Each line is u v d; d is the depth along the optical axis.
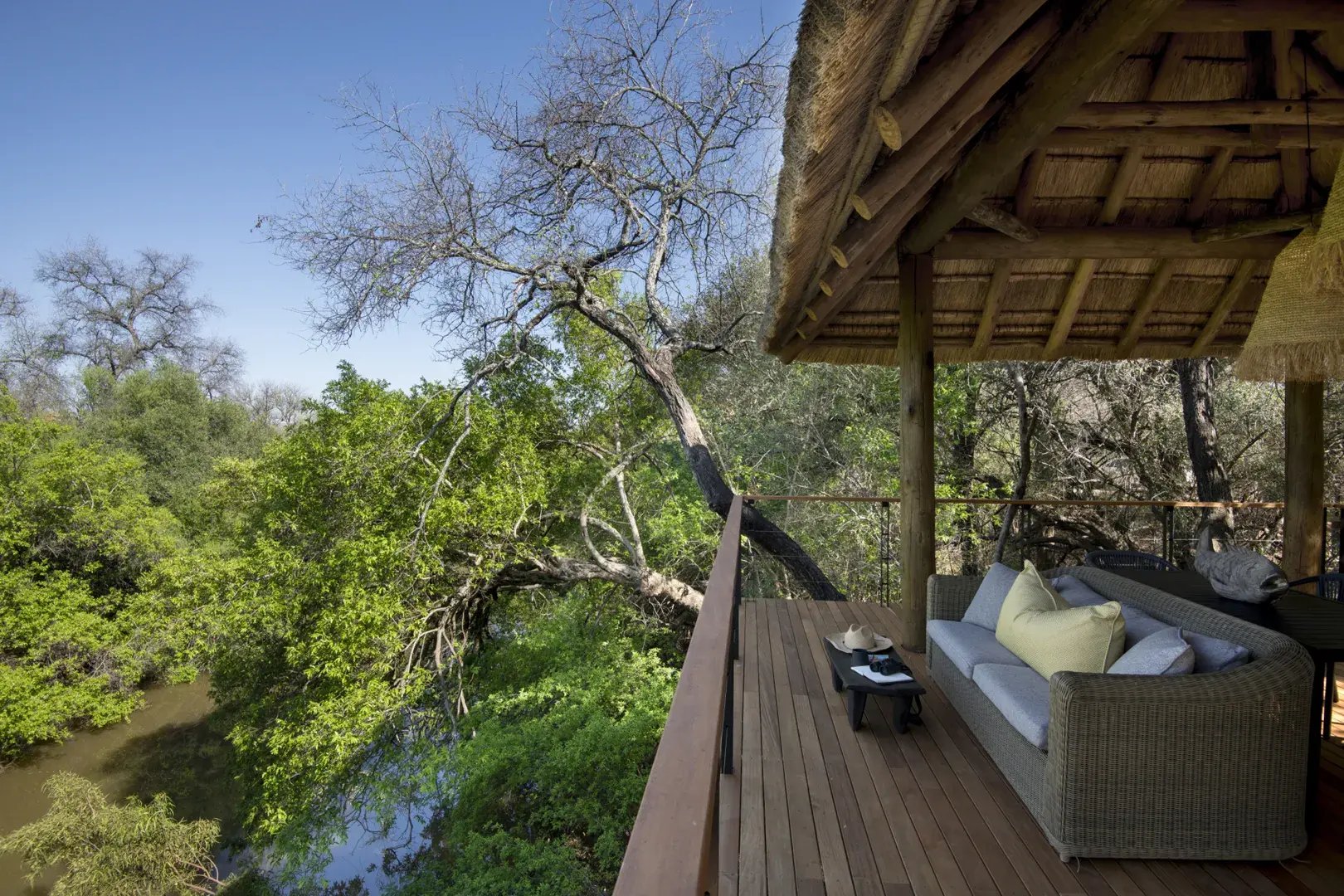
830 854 2.29
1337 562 6.00
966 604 3.96
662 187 11.37
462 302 10.32
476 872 9.17
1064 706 2.28
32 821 13.23
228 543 18.75
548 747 9.91
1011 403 10.62
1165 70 3.51
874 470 11.73
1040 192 4.19
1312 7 2.51
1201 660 2.47
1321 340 2.30
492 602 13.48
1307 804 2.45
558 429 13.12
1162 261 4.80
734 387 13.68
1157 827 2.26
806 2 1.66
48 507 17.77
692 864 0.67
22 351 28.84
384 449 10.62
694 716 1.14
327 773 10.17
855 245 3.20
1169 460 9.95
